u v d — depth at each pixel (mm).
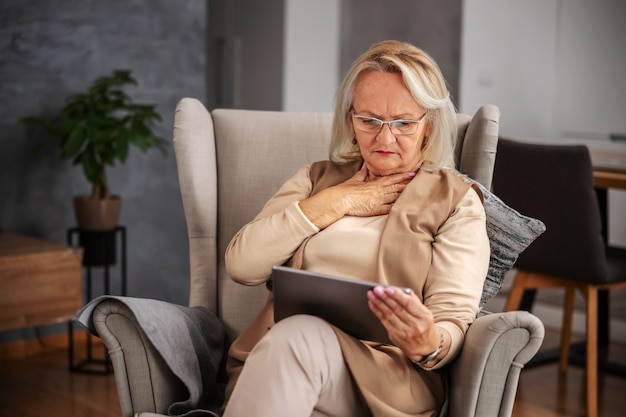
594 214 3021
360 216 1793
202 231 2066
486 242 1718
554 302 4387
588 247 3043
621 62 4855
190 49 3988
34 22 3561
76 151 3350
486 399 1559
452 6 5473
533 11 5102
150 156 3916
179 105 2113
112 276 3865
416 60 1771
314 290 1540
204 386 1812
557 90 5113
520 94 5184
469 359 1564
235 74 5777
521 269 3285
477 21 5250
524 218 1812
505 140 3197
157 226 3967
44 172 3652
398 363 1622
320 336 1532
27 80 3568
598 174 3250
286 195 1911
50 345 3693
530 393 3266
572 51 5039
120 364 1685
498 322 1539
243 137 2152
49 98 3625
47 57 3604
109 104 3447
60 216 3709
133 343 1684
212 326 1957
